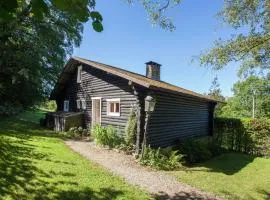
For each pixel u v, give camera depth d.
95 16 2.16
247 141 18.56
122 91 14.15
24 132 14.95
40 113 30.61
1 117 21.95
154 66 20.23
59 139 14.30
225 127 19.84
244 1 9.80
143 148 11.21
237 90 46.56
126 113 13.76
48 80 28.25
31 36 24.28
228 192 8.80
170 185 8.52
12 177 7.02
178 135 15.34
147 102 11.21
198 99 17.59
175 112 15.05
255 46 10.28
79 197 6.45
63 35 27.12
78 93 18.84
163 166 10.72
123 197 6.82
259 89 42.00
